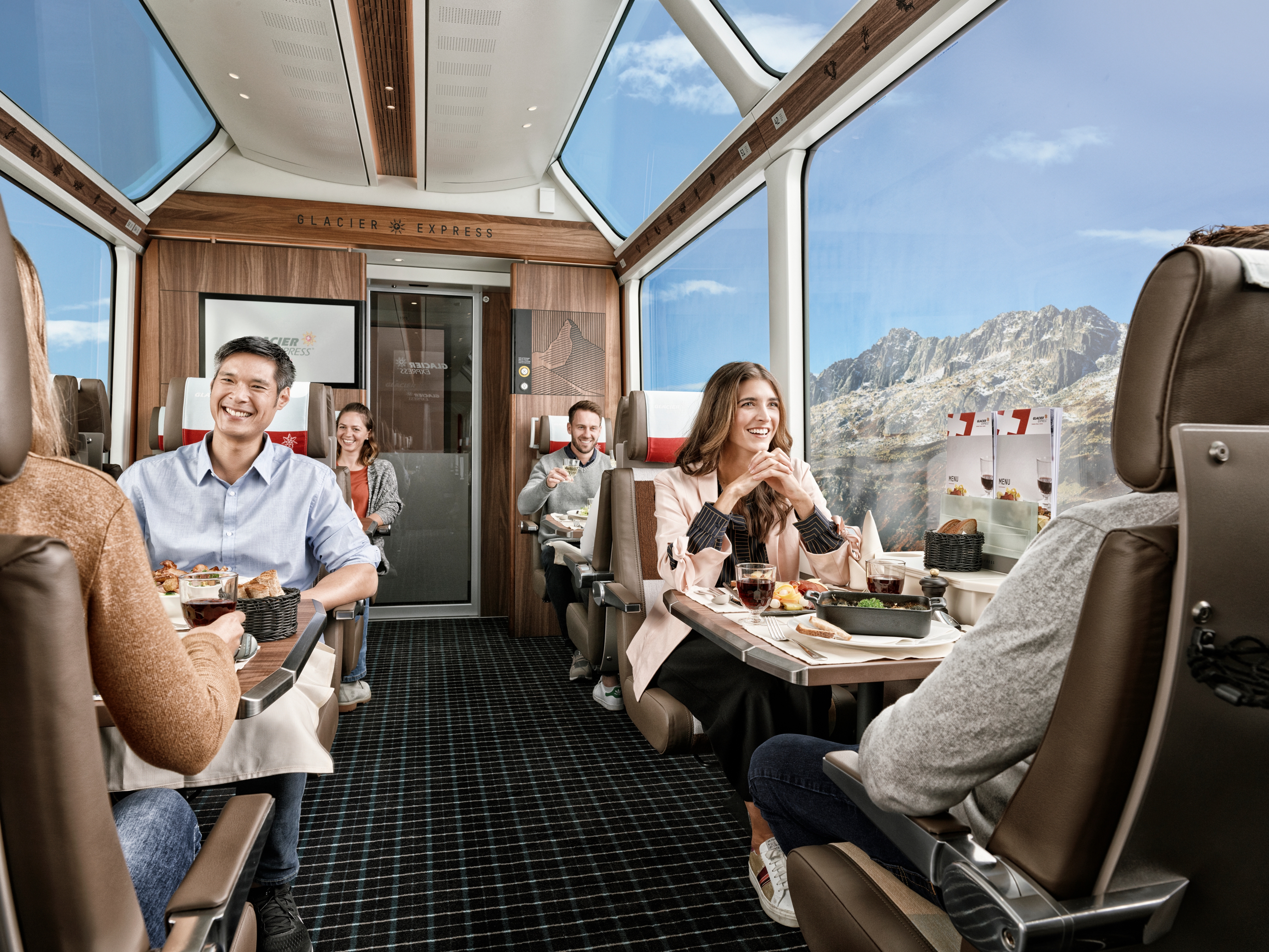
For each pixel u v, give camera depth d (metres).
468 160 4.52
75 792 0.54
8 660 0.51
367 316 4.98
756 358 3.63
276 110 3.99
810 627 1.45
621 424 3.25
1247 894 0.69
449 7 3.10
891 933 0.87
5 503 0.65
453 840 2.16
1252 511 0.59
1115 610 0.61
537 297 5.23
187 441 2.58
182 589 1.24
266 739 1.48
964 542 1.89
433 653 4.41
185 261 4.69
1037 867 0.67
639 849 2.11
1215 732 0.62
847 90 2.59
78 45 3.23
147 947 0.62
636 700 2.18
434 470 5.44
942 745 0.77
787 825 1.26
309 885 1.92
